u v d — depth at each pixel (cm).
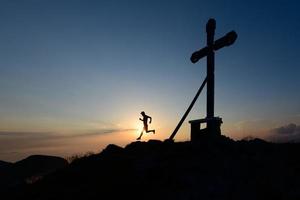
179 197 980
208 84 1434
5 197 1543
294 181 995
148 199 1019
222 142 1281
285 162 1103
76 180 1380
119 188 1138
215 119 1330
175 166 1162
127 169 1278
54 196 1275
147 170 1195
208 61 1462
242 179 1037
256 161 1123
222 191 985
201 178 1054
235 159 1150
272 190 971
